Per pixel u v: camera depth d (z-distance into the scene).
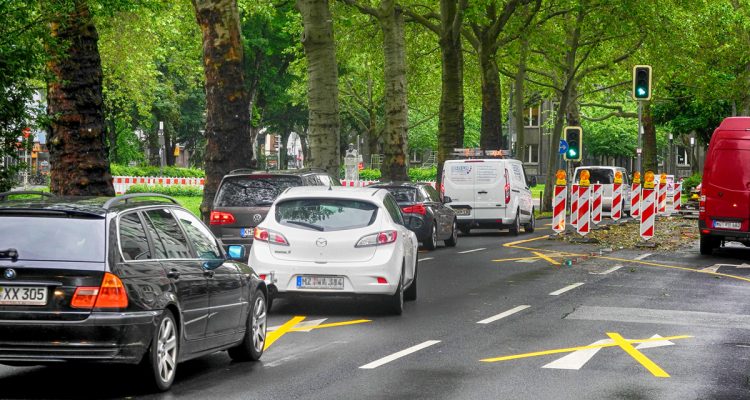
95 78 27.81
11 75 19.20
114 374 15.12
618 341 18.52
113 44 65.44
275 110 121.31
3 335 12.81
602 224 53.31
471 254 38.91
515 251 40.28
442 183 51.44
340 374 15.21
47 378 14.78
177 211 15.45
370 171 113.25
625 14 64.19
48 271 12.88
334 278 21.59
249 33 103.06
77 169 27.66
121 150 113.38
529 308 23.22
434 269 32.72
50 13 19.98
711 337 19.17
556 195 48.00
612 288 27.33
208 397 13.40
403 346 17.91
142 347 13.16
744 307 23.67
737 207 37.59
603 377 15.09
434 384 14.42
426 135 147.50
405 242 23.17
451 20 60.00
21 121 19.78
